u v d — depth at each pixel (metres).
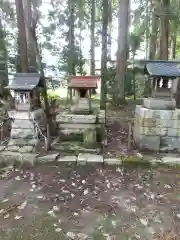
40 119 4.98
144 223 2.62
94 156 4.26
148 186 3.46
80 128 4.99
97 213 2.81
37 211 2.85
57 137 5.19
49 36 8.91
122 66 7.61
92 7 9.18
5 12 8.32
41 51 8.69
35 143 4.60
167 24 6.68
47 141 4.50
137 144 4.67
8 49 7.82
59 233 2.46
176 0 6.68
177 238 2.38
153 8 7.04
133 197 3.16
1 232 2.47
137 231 2.50
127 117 6.25
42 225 2.59
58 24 8.85
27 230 2.51
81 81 4.96
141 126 4.44
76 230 2.51
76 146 4.71
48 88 9.62
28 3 5.86
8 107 5.97
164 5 6.45
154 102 4.41
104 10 7.42
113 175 3.80
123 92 7.79
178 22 6.51
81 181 3.61
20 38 5.59
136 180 3.64
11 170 4.00
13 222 2.64
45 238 2.39
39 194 3.24
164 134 4.42
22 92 4.52
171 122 4.37
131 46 9.17
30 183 3.56
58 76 9.27
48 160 4.12
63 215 2.77
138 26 9.25
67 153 4.45
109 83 8.50
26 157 4.12
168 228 2.55
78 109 5.09
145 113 4.37
